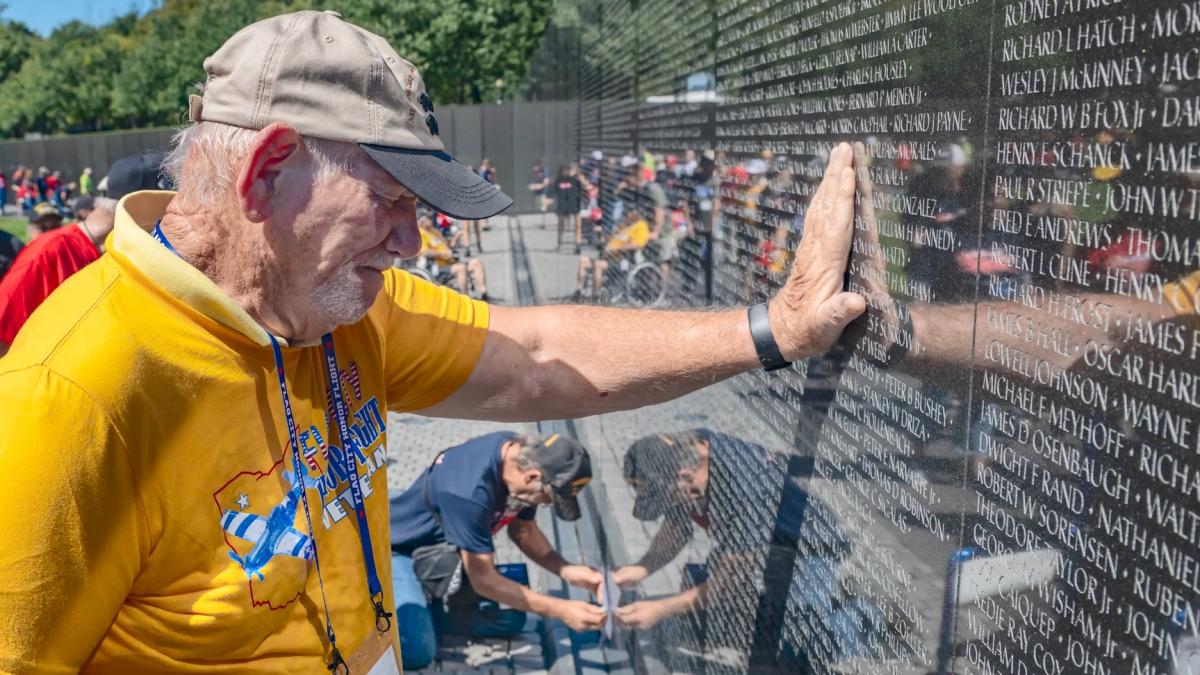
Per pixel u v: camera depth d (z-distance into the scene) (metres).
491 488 4.51
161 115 50.69
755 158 2.57
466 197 1.67
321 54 1.61
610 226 5.42
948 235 1.56
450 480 4.53
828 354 2.09
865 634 1.90
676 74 3.60
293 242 1.65
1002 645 1.40
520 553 5.84
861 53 1.90
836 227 1.97
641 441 4.11
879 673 1.83
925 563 1.64
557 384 2.26
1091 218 1.19
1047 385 1.28
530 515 4.75
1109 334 1.15
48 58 59.72
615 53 5.25
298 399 1.77
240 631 1.69
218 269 1.71
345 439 1.86
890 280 1.79
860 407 1.92
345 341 1.93
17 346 1.59
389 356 2.14
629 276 4.74
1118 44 1.14
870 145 1.87
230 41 1.67
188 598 1.66
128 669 1.68
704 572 3.12
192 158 1.69
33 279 4.57
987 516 1.45
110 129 60.09
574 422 6.77
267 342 1.67
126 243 1.61
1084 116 1.20
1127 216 1.12
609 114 5.49
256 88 1.61
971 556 1.49
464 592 4.93
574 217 7.31
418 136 1.68
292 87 1.60
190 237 1.71
